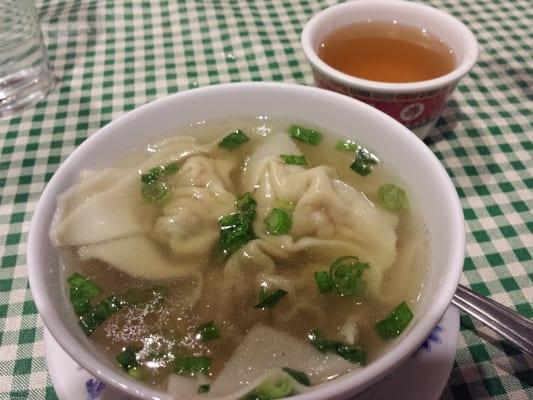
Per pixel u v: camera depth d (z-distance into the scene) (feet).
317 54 0.68
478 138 0.68
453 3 0.95
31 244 0.36
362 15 0.75
